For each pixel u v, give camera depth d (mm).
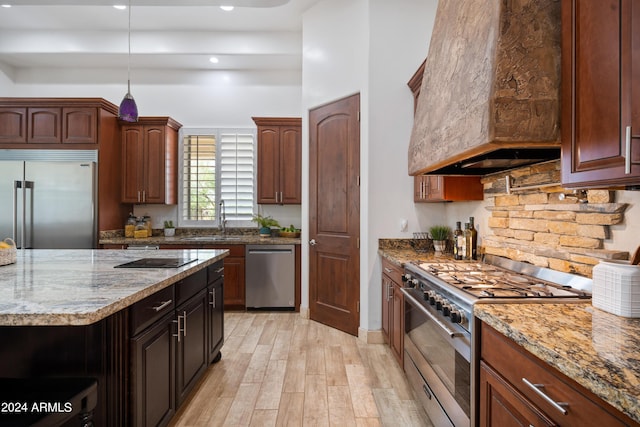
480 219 2742
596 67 1079
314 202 3885
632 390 698
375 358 2947
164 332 1871
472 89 1434
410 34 3324
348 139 3527
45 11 3990
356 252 3455
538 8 1301
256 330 3631
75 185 4066
